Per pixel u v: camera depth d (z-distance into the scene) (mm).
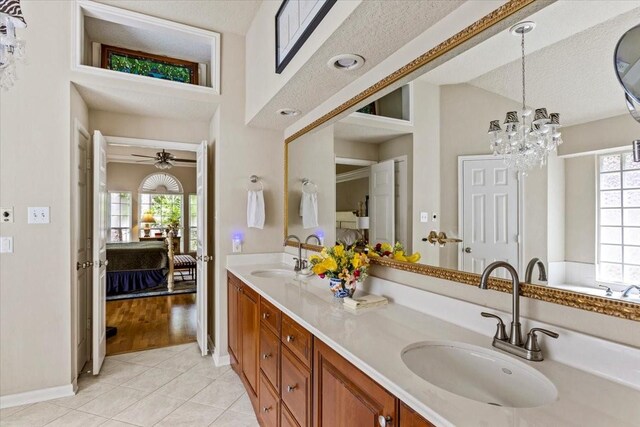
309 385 1438
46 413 2252
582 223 989
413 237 1620
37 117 2410
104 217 3076
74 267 2557
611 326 940
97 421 2176
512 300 1142
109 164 8477
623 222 890
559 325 1060
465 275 1357
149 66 3133
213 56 3020
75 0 2502
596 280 957
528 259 1139
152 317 4320
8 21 1370
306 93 2256
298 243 2816
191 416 2236
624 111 892
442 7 1306
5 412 2252
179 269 6578
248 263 3139
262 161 3213
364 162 1980
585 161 974
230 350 2932
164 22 2811
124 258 5609
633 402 821
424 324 1414
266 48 2516
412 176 1619
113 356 3162
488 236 1268
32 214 2395
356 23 1416
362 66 1831
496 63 1226
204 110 3189
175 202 9227
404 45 1606
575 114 1002
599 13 939
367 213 1952
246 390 2465
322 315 1548
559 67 1030
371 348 1155
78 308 2756
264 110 2650
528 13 1097
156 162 7129
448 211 1429
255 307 2209
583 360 988
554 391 891
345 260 1781
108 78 2615
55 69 2459
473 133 1328
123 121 3252
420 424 839
